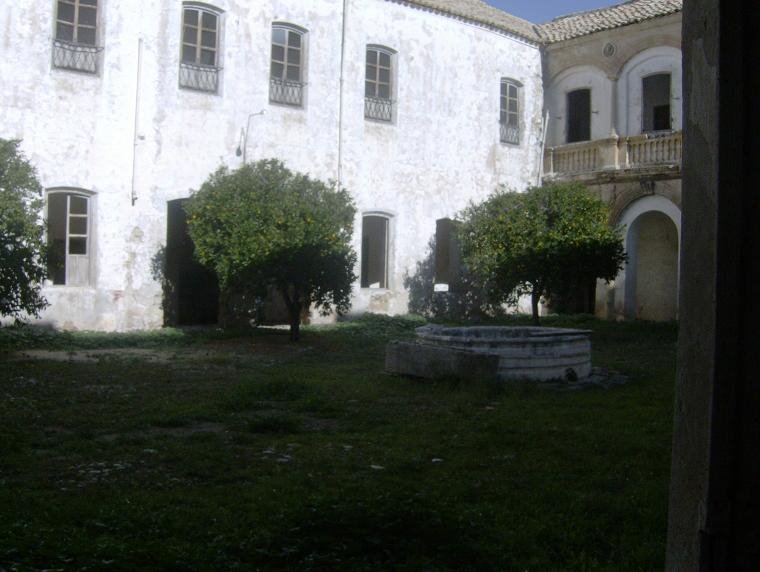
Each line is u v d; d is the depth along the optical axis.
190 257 20.94
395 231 23.30
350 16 22.19
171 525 5.11
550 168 26.58
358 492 5.88
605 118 25.50
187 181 19.20
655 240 24.28
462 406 9.55
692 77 2.93
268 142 20.61
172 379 11.71
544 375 11.41
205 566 4.31
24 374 11.66
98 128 17.83
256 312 20.23
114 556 4.38
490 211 20.31
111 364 13.23
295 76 21.30
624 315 24.30
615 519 5.46
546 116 26.98
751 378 2.69
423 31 23.86
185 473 6.55
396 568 4.38
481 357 10.91
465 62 24.91
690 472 2.88
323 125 21.67
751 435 2.69
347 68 22.16
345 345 17.06
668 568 3.00
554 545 4.97
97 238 17.86
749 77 2.69
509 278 19.70
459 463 6.89
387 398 10.22
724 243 2.71
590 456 7.20
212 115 19.56
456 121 24.72
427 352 11.44
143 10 18.44
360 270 22.59
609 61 25.25
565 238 19.23
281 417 8.52
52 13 17.20
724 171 2.70
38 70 17.03
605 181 24.38
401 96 23.36
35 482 6.18
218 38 19.72
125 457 7.03
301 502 5.58
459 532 4.95
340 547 4.63
